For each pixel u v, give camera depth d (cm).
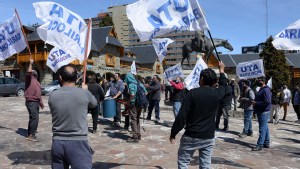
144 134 954
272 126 1275
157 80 1209
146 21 531
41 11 597
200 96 406
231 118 1457
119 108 1040
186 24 544
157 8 534
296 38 656
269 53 4038
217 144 865
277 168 648
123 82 1012
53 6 598
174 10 540
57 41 594
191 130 411
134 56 5366
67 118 356
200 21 541
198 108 406
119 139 865
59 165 366
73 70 379
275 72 3981
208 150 418
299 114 1419
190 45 1429
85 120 368
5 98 2233
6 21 759
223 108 1078
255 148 797
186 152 420
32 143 798
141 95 817
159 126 1112
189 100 406
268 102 782
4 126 1039
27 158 664
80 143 359
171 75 1069
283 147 859
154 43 1109
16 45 762
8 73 3584
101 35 4119
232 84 1538
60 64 661
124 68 4709
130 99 815
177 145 816
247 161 694
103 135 912
